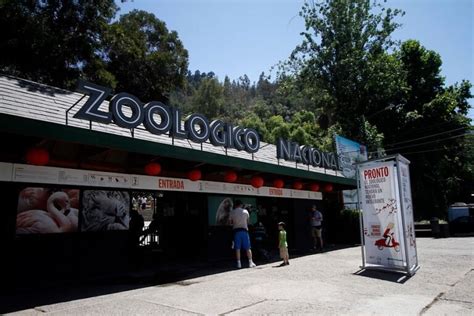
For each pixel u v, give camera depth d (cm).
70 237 849
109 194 952
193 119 991
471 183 4366
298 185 1593
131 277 891
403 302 623
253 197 1448
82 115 720
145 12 3116
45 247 800
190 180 1162
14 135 713
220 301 631
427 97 3569
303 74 3628
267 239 1526
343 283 795
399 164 951
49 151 820
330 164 1752
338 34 3409
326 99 3738
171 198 1377
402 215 927
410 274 882
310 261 1170
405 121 3403
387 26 3384
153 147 860
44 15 2105
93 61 2339
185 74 3178
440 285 766
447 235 2189
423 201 3497
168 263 1132
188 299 646
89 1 2247
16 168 757
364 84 3372
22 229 770
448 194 3938
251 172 1369
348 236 1927
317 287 752
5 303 625
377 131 3403
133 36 2775
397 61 3384
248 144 1193
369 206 1012
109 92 775
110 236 934
